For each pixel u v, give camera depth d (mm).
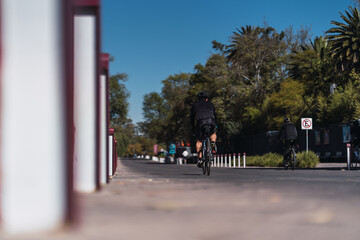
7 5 2354
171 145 82875
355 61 48906
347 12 50031
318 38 63812
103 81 6293
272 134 46625
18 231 2285
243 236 2371
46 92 2359
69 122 2406
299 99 48281
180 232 2467
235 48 66188
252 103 60688
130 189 5582
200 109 11898
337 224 2816
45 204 2338
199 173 14188
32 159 2342
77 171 4777
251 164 33594
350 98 39406
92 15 4516
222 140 62500
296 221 2904
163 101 117688
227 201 4109
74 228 2367
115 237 2256
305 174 13078
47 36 2367
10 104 2346
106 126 6574
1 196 2322
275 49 64062
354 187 6270
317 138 41594
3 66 2348
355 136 18859
